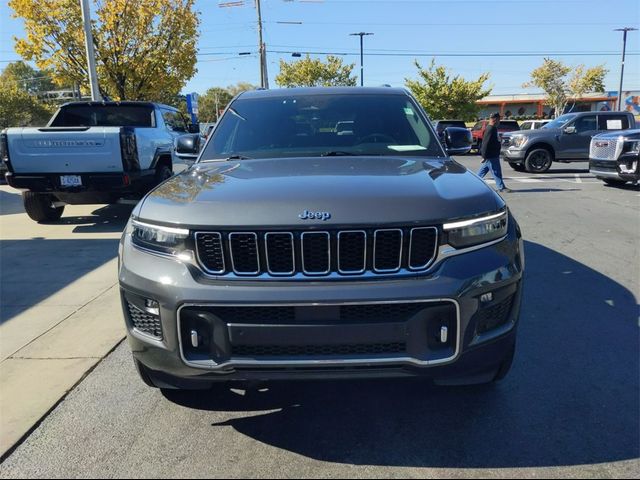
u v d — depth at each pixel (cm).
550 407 299
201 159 371
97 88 1628
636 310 443
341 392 319
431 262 243
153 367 259
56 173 764
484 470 247
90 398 317
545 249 646
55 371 350
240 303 232
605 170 1214
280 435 278
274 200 248
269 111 406
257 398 314
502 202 276
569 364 349
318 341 235
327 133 382
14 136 757
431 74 3791
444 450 263
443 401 307
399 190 258
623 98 5834
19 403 310
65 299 492
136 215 269
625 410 295
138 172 794
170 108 1092
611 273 545
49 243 716
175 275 243
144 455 262
